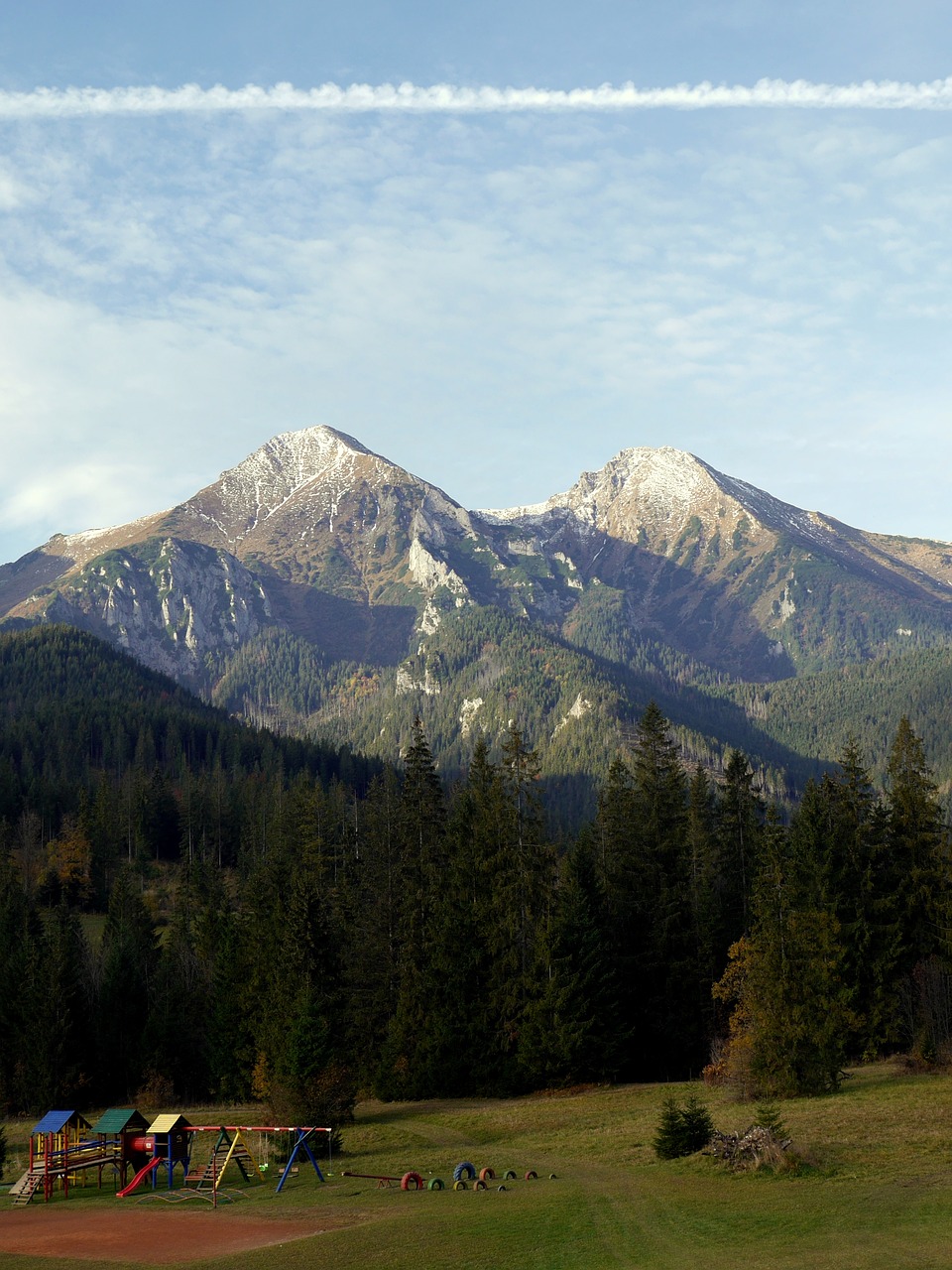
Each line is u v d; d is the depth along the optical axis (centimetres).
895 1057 7238
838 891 7981
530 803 8906
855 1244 2864
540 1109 6775
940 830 8069
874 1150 4294
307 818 10938
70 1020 9331
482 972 8188
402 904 9044
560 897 8219
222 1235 3575
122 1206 4338
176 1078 9412
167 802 18800
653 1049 8412
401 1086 7925
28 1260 3284
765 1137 4172
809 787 8581
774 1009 6244
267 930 9119
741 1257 2808
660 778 9188
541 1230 3275
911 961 7831
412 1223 3516
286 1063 6444
